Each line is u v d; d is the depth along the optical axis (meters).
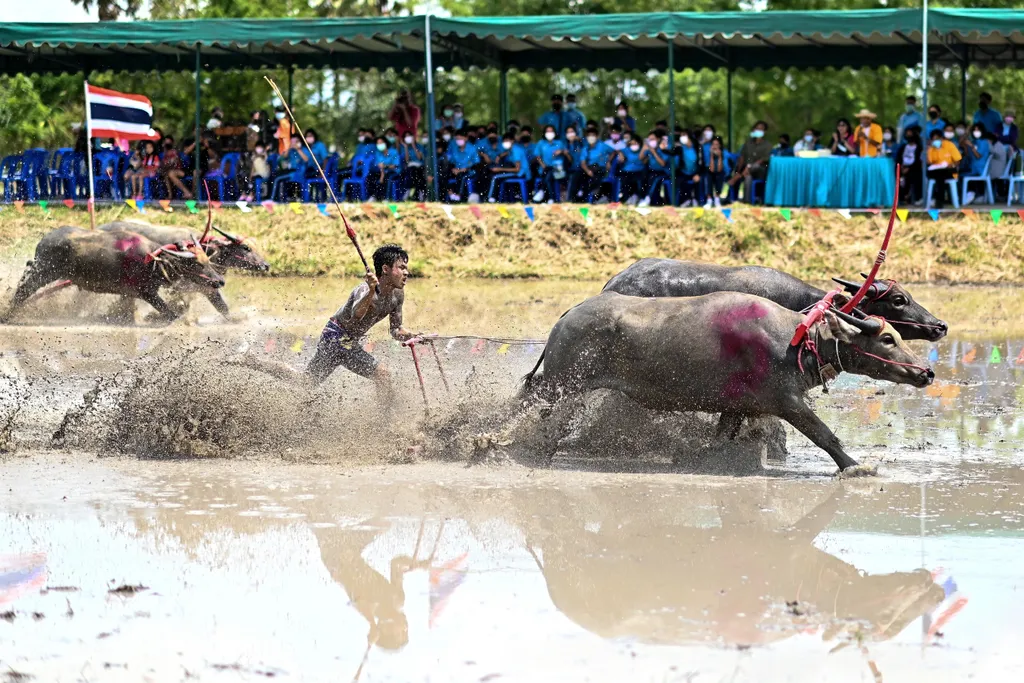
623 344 9.48
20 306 17.30
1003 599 6.32
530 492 8.61
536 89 41.28
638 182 24.25
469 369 13.21
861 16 22.61
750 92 43.56
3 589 6.49
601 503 8.29
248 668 5.47
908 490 8.66
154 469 9.29
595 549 7.20
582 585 6.55
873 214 23.52
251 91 38.78
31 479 8.92
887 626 5.95
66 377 13.01
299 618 6.09
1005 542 7.31
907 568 6.83
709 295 9.52
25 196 26.88
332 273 23.14
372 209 24.16
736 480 9.02
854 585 6.54
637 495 8.51
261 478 9.00
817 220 23.42
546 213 24.02
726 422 10.09
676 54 28.61
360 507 8.16
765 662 5.50
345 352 10.55
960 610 6.16
